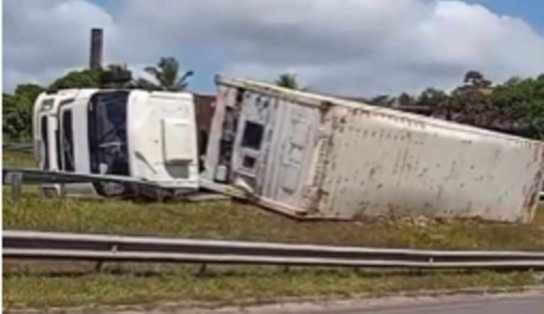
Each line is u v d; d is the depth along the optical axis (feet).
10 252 37.96
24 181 63.72
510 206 89.51
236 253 47.78
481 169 84.58
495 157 85.92
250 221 67.36
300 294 46.09
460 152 81.71
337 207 72.43
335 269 54.60
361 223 73.67
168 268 46.78
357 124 72.28
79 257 40.70
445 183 80.89
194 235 56.08
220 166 75.61
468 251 63.82
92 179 67.00
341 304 46.09
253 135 74.28
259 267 51.21
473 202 84.64
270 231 64.59
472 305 49.96
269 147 73.20
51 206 57.98
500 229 84.58
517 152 88.84
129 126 70.59
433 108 237.04
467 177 83.20
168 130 71.87
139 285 41.98
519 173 89.86
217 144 75.92
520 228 88.89
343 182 72.38
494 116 245.24
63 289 38.75
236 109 75.25
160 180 71.56
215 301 41.34
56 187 67.67
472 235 78.59
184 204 70.54
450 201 81.97
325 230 69.05
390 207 76.43
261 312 41.22
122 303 37.93
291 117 72.13
